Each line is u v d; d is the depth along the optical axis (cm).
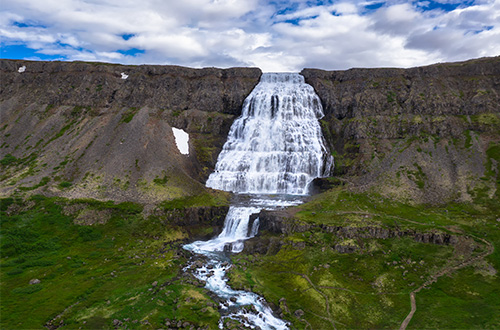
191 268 6288
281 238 7050
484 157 9231
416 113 11106
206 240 7781
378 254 6400
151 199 8575
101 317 4738
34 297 5203
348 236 6862
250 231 7838
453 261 6094
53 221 7688
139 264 6391
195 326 4584
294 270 6122
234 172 10531
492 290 5272
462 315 4788
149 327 4534
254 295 5441
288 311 5053
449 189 8600
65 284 5622
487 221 7169
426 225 7106
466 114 10650
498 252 6128
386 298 5312
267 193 9975
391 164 9825
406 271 5919
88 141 10662
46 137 11219
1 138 11200
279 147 11162
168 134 11256
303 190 9975
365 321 4834
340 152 11025
